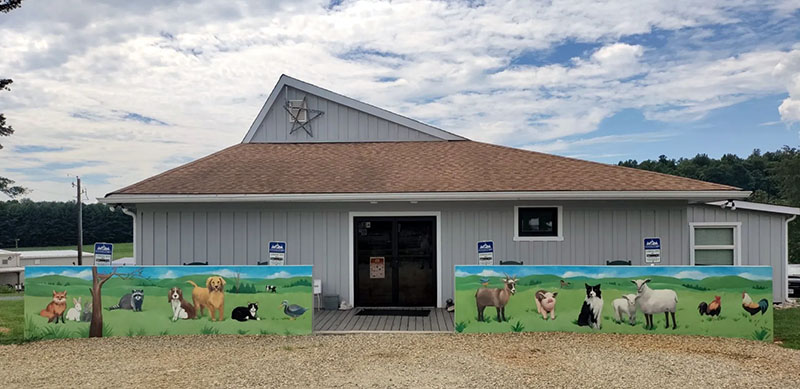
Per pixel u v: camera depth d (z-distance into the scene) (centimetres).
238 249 1187
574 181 1173
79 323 924
